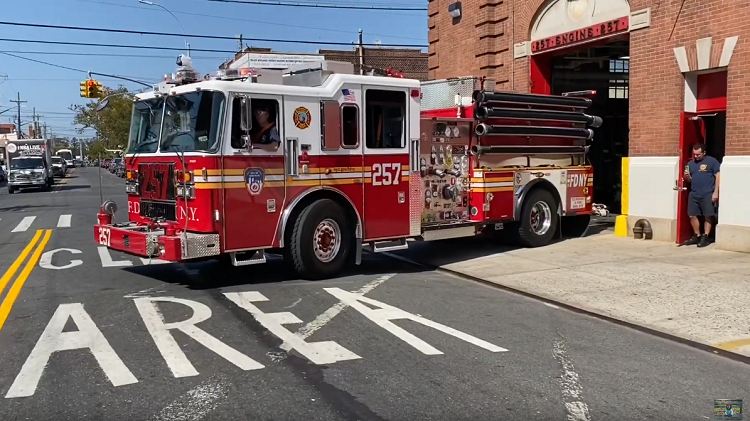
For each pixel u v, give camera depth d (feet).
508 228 40.24
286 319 23.38
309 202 30.35
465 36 59.26
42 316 23.70
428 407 15.51
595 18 45.62
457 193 37.04
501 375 17.85
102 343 20.39
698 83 39.50
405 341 20.94
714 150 42.01
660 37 40.40
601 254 36.86
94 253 39.24
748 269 31.24
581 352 20.18
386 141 32.58
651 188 41.37
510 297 27.91
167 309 24.67
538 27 51.06
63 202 87.92
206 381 17.15
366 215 32.01
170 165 28.86
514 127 38.22
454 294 28.30
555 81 56.85
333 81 30.50
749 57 35.14
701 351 20.57
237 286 29.17
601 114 62.59
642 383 17.46
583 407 15.65
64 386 16.78
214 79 28.94
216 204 27.25
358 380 17.30
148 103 30.91
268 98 28.45
